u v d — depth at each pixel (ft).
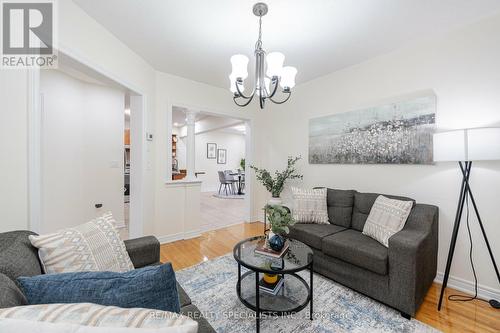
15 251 3.23
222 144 32.50
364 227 7.70
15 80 4.46
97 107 12.19
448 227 7.27
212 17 6.72
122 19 6.84
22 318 1.81
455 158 5.88
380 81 8.95
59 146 10.38
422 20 6.75
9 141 4.33
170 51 8.80
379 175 8.98
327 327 5.38
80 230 4.11
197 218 12.00
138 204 9.52
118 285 2.50
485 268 6.58
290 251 6.23
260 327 5.38
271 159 14.01
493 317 5.73
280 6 6.17
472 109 6.83
